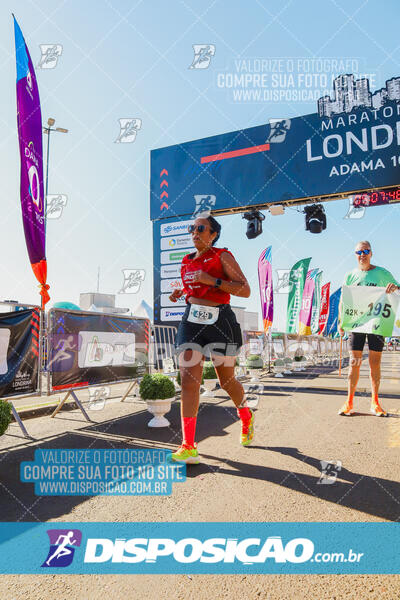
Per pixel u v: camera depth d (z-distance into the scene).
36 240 5.31
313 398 5.78
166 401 3.89
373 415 4.36
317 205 8.21
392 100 7.26
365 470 2.48
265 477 2.38
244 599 1.25
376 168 7.32
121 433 3.65
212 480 2.34
